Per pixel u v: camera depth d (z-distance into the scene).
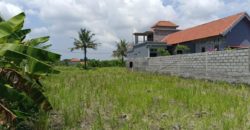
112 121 7.41
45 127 6.87
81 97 11.06
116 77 22.83
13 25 5.73
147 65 35.12
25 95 5.54
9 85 6.05
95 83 16.88
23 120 6.90
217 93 12.49
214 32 33.31
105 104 9.93
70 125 7.16
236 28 32.53
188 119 7.88
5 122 6.18
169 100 10.74
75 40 63.94
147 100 10.22
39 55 5.62
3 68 6.29
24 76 6.38
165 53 40.19
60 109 8.87
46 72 5.50
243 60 16.94
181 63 25.45
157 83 16.66
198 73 22.39
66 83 16.72
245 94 12.53
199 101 10.15
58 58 5.75
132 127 6.98
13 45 5.52
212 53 20.31
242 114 8.15
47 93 11.64
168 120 7.67
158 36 50.03
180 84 16.77
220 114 8.23
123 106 9.30
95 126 6.96
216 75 19.91
